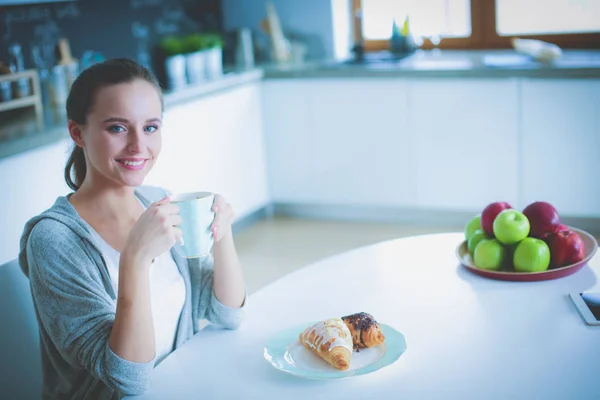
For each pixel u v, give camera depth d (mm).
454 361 1243
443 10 4539
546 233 1586
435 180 4137
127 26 4156
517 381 1164
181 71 3883
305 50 4621
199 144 3818
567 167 3854
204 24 4738
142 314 1249
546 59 3893
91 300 1309
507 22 4418
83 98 1336
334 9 4531
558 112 3789
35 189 2805
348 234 4188
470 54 4383
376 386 1182
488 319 1390
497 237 1576
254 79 4254
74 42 3818
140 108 1336
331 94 4207
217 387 1223
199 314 1540
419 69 3963
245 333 1418
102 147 1341
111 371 1239
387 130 4145
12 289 1521
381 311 1457
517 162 3936
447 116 4000
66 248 1350
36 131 2877
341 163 4309
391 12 4637
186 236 1257
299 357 1282
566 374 1175
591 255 1587
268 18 4555
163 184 3566
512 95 3846
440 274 1616
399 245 1814
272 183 4523
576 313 1389
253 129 4305
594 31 4238
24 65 3547
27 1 3240
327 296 1547
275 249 4035
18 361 1523
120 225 1457
